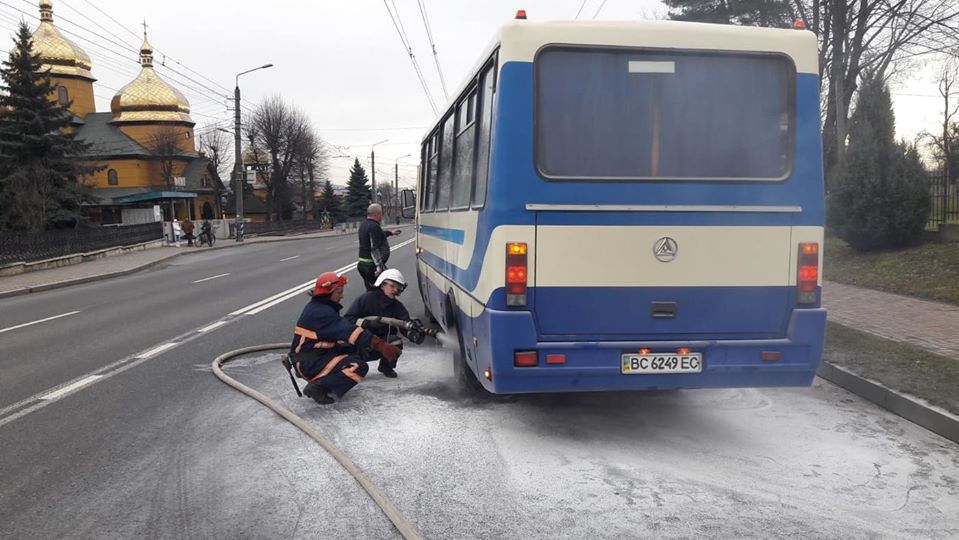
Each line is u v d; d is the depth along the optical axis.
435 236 8.01
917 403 5.27
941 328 7.98
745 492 4.04
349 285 15.76
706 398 6.00
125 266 23.94
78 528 3.69
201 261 27.48
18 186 32.75
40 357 8.34
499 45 4.52
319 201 85.25
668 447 4.80
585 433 5.12
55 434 5.29
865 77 14.52
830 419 5.39
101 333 10.02
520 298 4.45
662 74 4.54
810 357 4.59
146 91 62.06
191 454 4.80
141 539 3.55
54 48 57.19
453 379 6.80
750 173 4.59
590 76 4.51
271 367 7.60
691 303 4.54
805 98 4.61
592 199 4.47
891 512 3.77
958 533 3.54
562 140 4.48
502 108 4.46
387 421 5.50
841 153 16.70
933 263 11.88
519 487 4.14
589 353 4.48
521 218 4.44
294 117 66.81
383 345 6.14
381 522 3.72
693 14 24.23
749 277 4.56
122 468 4.55
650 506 3.86
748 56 4.59
